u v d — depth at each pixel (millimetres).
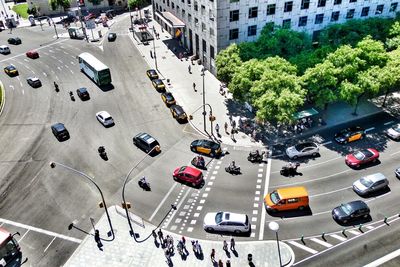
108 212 43344
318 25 71812
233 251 37562
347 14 72688
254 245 38156
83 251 38781
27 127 59594
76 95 68562
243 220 39219
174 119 60375
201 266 36312
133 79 73938
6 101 67250
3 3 130375
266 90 50594
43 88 71562
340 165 48375
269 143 53438
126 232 40594
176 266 36469
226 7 63656
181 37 87938
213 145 51125
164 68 77938
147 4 123812
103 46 90875
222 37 66812
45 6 116625
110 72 77125
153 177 48219
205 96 66500
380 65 54688
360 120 57281
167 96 64188
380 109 59625
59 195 46031
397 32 65375
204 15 69625
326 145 52219
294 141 53500
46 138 56750
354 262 35656
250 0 64438
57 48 90750
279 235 39062
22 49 90750
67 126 59469
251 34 68500
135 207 43688
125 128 58469
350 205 40250
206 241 39000
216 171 48594
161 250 38375
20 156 53000
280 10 67375
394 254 36281
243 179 47000
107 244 39375
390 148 50875
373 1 72875
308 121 56031
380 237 38188
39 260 38031
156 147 49875
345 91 50875
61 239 40250
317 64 52656
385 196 43156
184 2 78812
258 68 53000
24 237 40594
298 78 52719
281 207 41219
